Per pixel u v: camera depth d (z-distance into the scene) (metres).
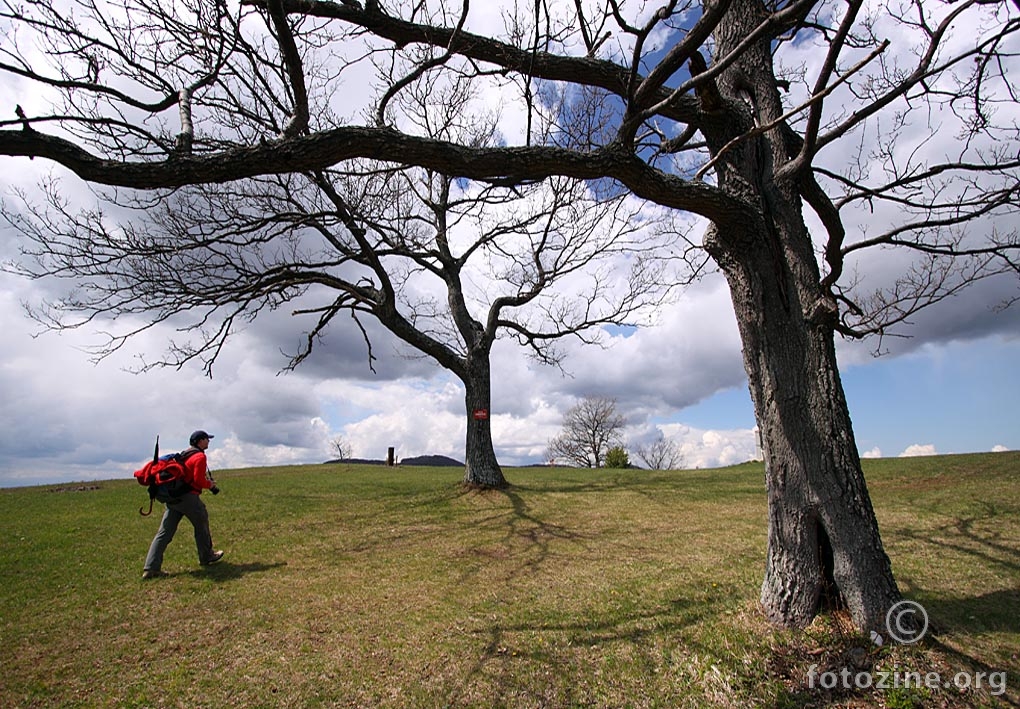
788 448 5.14
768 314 5.30
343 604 6.52
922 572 6.55
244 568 8.18
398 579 7.51
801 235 5.41
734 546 8.59
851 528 4.82
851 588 4.73
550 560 8.23
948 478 12.59
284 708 4.29
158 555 7.76
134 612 6.38
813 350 5.15
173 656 5.22
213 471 23.58
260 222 8.71
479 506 12.59
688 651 4.86
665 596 6.30
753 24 5.86
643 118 4.44
